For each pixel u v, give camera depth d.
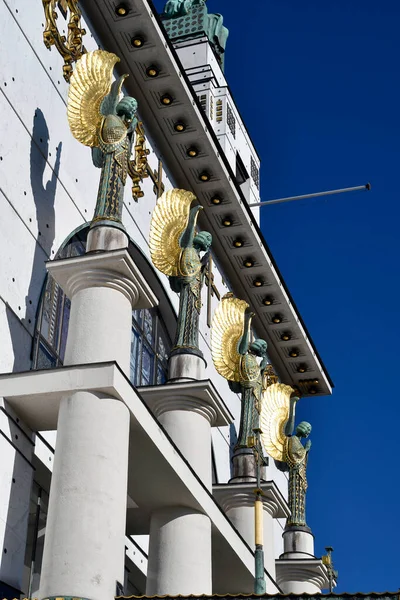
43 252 21.97
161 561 21.58
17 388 18.41
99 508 16.97
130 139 21.92
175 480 20.97
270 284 34.88
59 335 22.41
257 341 30.38
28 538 20.52
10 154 21.34
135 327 27.97
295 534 31.64
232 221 32.41
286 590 30.95
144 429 19.11
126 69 28.08
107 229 20.23
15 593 17.94
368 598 15.41
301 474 32.38
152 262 27.00
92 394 17.92
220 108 42.50
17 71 22.20
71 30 24.64
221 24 44.78
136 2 26.34
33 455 20.28
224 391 32.84
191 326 24.80
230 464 32.50
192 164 30.58
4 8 22.19
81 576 16.38
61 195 23.16
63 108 23.92
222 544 23.64
